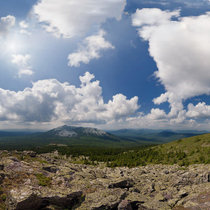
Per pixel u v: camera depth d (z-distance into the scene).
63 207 29.45
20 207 24.44
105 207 29.80
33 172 39.44
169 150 186.38
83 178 43.38
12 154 63.09
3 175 33.88
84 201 31.34
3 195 28.05
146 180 58.81
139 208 33.62
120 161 170.38
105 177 51.50
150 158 172.12
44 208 27.78
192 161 133.12
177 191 45.47
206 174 52.16
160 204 34.00
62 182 38.00
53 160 79.88
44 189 31.66
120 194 34.94
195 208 32.72
